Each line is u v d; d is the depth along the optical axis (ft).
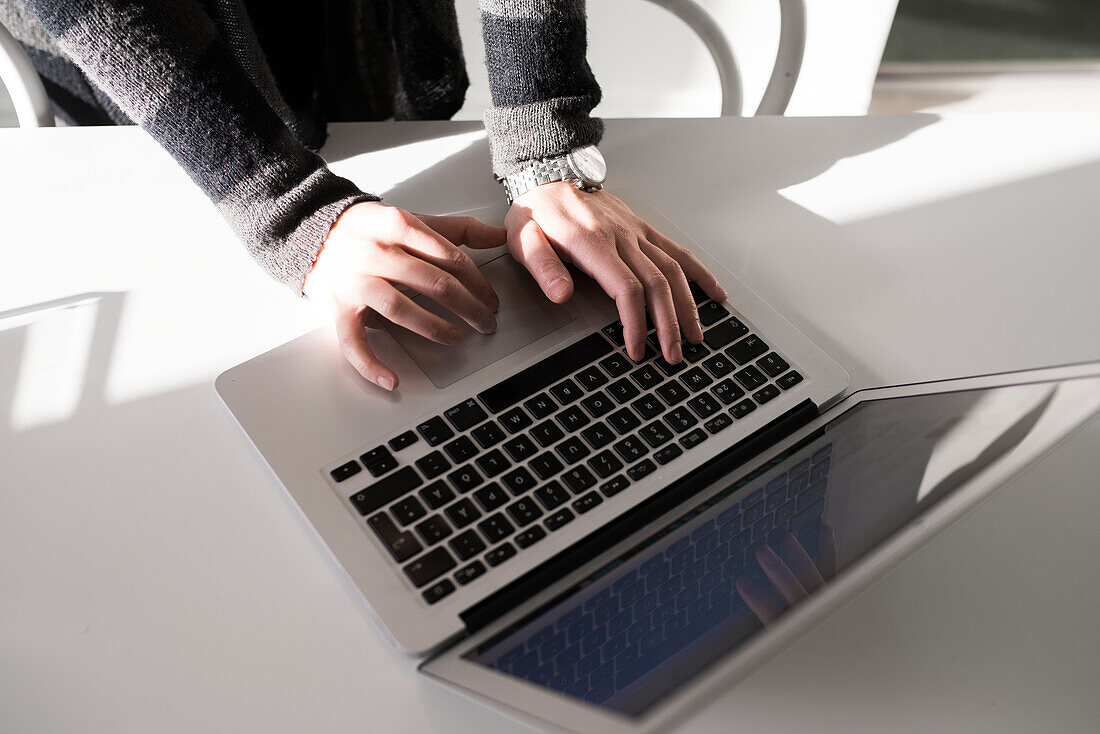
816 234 2.59
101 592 1.79
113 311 2.34
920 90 7.27
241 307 2.36
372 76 3.51
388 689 1.65
